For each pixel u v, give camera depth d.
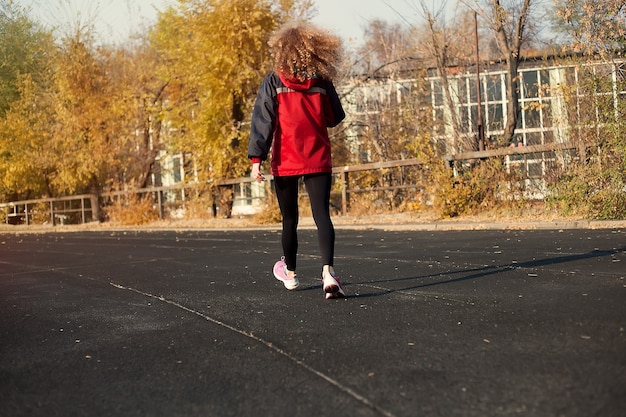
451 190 15.42
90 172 28.09
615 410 2.46
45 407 3.06
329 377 3.21
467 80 22.19
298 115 5.35
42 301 6.38
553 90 14.06
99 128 27.50
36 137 29.23
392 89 23.98
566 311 4.27
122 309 5.62
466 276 6.28
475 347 3.55
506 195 14.93
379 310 4.80
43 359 3.98
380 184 19.95
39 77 30.78
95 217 28.55
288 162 5.39
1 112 32.41
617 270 5.95
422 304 4.94
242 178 21.95
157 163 30.50
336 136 24.52
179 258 10.33
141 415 2.85
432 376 3.10
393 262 7.96
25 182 30.48
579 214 12.73
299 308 5.10
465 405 2.67
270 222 19.98
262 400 2.94
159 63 27.50
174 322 4.89
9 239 20.92
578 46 13.53
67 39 27.42
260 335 4.24
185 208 24.34
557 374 2.96
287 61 5.29
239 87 22.25
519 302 4.72
